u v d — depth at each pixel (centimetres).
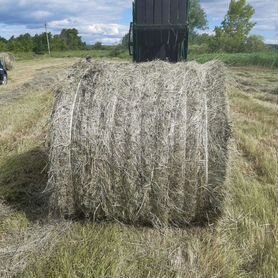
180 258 331
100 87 366
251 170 524
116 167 352
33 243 353
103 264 318
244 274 312
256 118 845
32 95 1190
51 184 368
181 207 362
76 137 353
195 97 355
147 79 369
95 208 372
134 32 621
